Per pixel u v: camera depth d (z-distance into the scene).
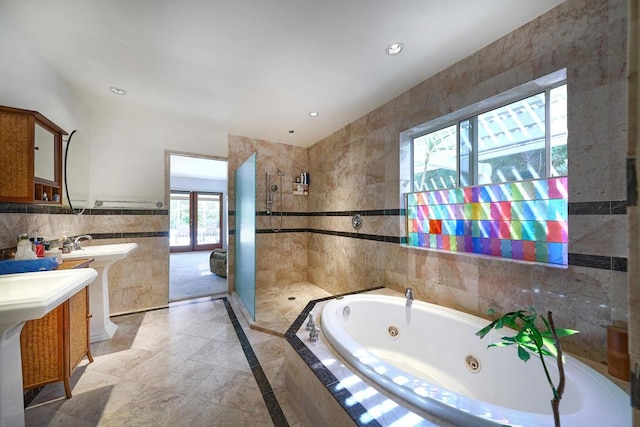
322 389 1.13
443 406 0.92
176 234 7.29
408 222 2.35
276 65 1.86
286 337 1.52
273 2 1.32
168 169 3.04
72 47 1.65
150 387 1.62
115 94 2.28
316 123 3.00
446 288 1.93
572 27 1.30
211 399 1.52
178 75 1.98
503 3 1.33
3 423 1.07
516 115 1.66
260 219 3.60
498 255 1.74
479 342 1.54
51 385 1.62
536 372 1.24
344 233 3.06
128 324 2.52
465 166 1.95
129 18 1.41
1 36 1.38
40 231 1.81
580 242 1.29
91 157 2.62
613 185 1.19
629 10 0.31
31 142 1.45
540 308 1.43
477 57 1.71
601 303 1.22
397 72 1.96
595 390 1.00
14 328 1.12
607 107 1.20
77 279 1.23
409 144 2.34
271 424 1.34
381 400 1.00
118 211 2.76
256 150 3.56
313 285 3.74
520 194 1.63
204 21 1.44
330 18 1.43
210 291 3.57
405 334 1.91
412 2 1.32
